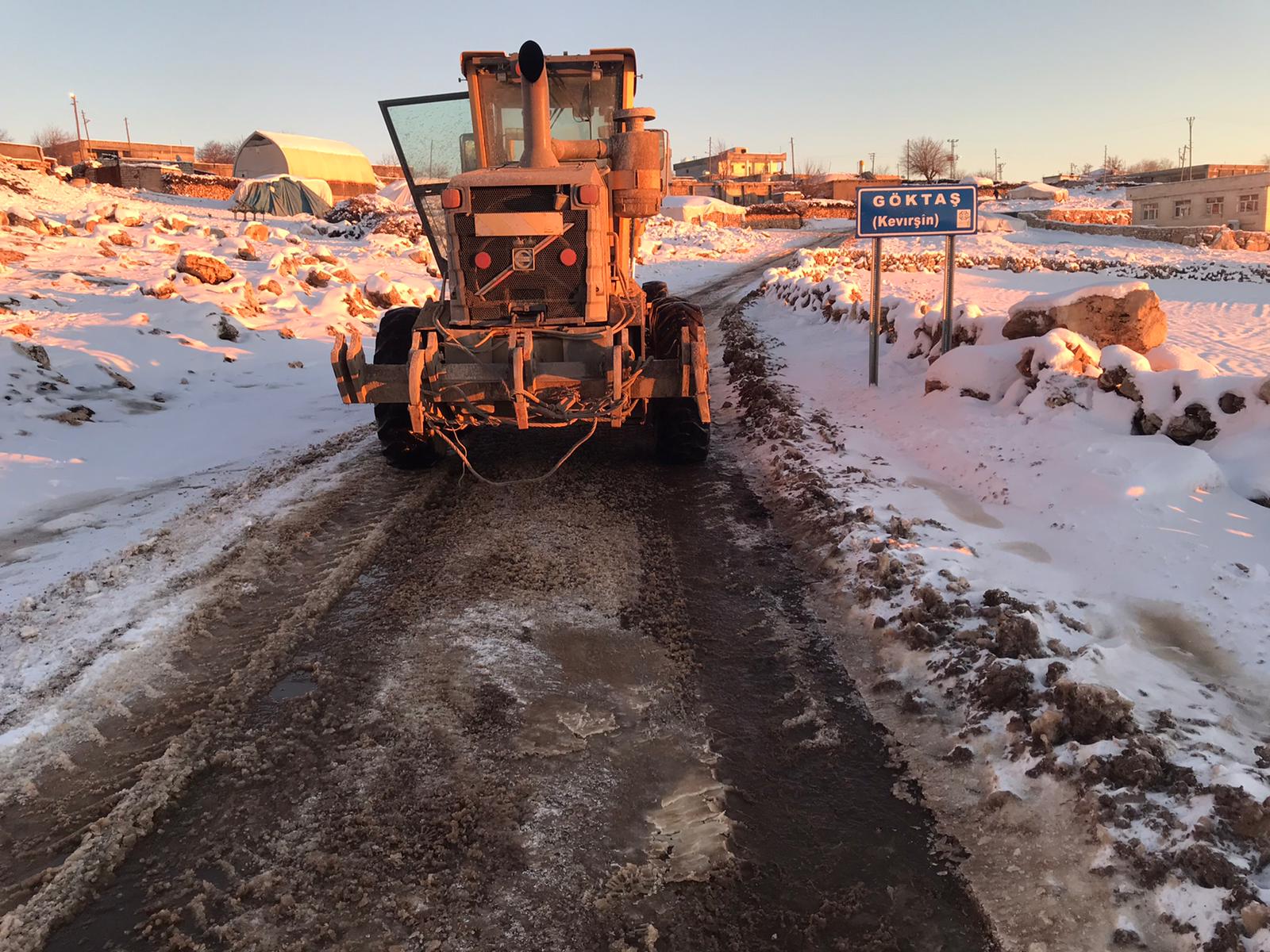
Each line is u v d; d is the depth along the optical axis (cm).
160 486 630
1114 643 368
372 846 274
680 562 488
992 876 262
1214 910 231
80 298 1191
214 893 256
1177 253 3584
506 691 357
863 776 309
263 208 3212
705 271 2786
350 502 585
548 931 242
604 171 603
